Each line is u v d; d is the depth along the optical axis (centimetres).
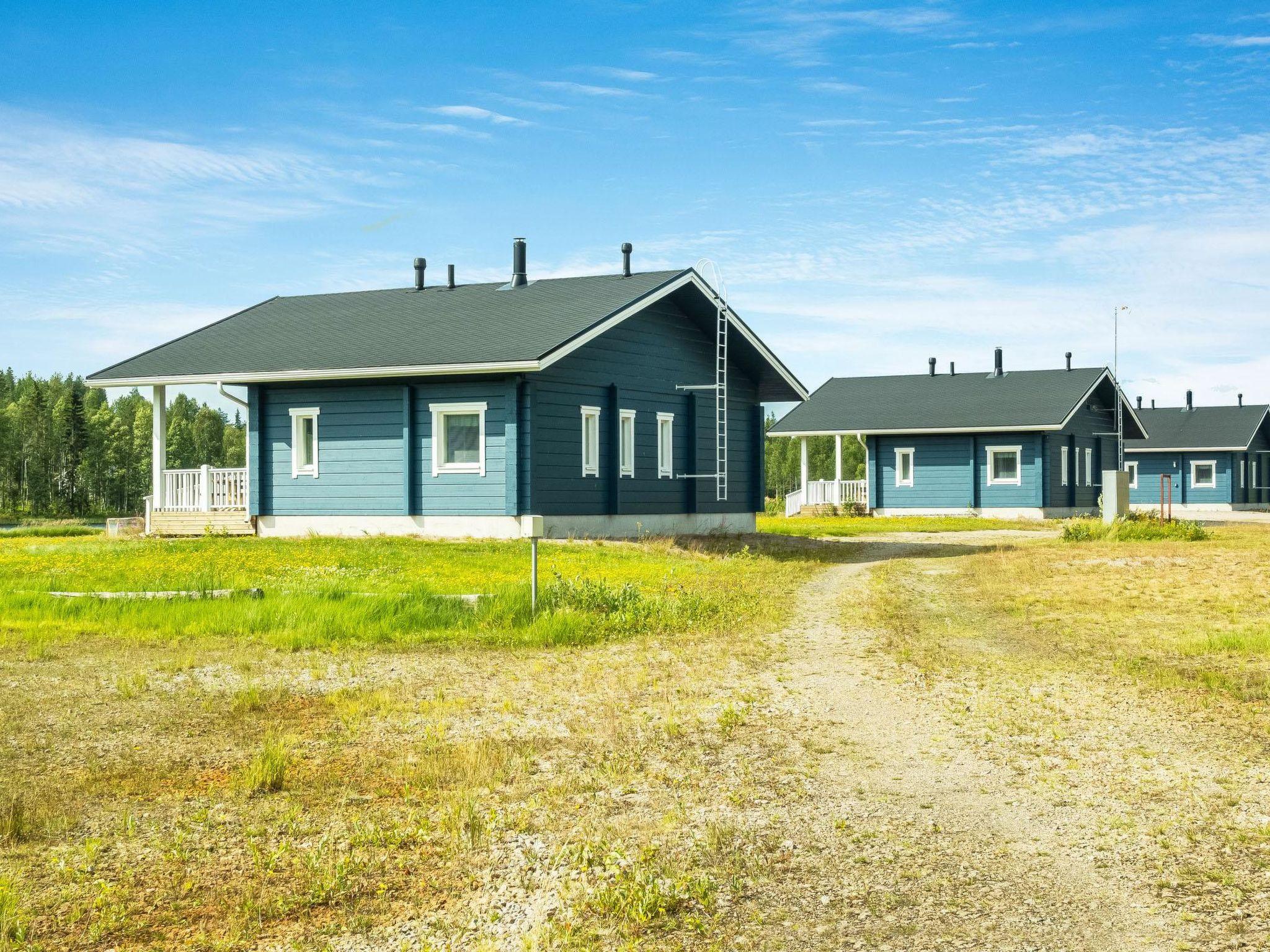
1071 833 625
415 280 3019
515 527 2312
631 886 541
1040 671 1085
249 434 2552
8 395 13362
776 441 10438
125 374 2573
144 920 541
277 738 845
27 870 596
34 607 1437
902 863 585
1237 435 5831
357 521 2462
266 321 2875
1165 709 912
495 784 731
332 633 1295
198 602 1452
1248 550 2327
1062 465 4453
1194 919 507
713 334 2934
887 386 4900
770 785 721
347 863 598
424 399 2402
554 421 2383
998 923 509
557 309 2528
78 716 912
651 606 1434
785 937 501
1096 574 1925
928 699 968
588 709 940
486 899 557
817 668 1120
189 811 689
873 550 2642
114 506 9950
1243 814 647
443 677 1079
